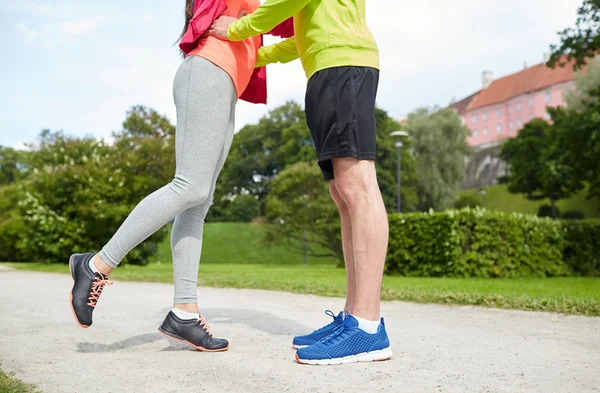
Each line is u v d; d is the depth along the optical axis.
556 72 64.12
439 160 41.31
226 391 1.53
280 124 46.62
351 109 2.03
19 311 3.63
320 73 2.08
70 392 1.52
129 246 2.06
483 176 59.66
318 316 3.38
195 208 2.29
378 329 1.98
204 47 2.15
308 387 1.57
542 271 10.59
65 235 14.29
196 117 2.11
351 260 2.38
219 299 4.70
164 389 1.55
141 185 14.43
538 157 37.91
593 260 11.23
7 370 1.80
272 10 1.99
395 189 35.59
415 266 10.55
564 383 1.63
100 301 4.45
